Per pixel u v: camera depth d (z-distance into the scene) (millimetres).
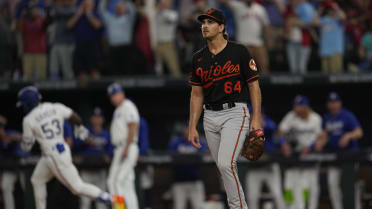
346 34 38719
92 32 35781
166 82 36344
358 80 36000
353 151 32062
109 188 29203
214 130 16859
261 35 36062
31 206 31094
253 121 16250
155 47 38250
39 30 36188
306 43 36750
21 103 24672
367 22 38938
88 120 39969
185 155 33000
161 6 36625
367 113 43219
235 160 16297
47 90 38469
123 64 37094
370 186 40688
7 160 32062
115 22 36719
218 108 16672
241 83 16672
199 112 17391
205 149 36156
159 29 36688
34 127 24406
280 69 38969
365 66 38000
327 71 37062
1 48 37031
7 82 35938
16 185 33344
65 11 36094
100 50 36406
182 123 43438
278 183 33312
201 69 16734
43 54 36438
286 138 34969
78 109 42188
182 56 37781
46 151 24625
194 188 35281
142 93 42562
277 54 38531
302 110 34062
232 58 16438
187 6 38938
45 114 24641
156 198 41719
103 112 42688
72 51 36406
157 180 42219
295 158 32656
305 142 34344
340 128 32969
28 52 36188
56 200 29281
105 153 33250
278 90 42656
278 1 37656
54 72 36625
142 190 31766
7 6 38438
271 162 32719
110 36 36750
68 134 27891
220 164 16312
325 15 37062
